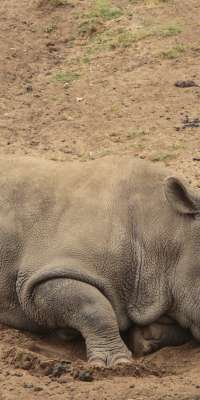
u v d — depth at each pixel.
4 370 9.84
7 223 11.29
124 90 18.92
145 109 18.12
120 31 21.28
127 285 10.94
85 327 10.62
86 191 11.27
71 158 16.27
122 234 10.94
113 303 10.89
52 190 11.39
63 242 10.96
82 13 22.12
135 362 10.21
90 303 10.64
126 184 11.20
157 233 10.91
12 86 19.45
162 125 17.47
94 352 10.49
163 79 19.23
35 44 21.14
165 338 10.95
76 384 9.43
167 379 9.66
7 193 11.47
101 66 20.11
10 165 11.83
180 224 10.87
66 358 10.73
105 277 10.84
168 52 20.17
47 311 10.87
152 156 16.27
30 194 11.41
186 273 10.76
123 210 11.05
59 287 10.74
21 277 11.03
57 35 21.53
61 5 22.48
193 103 18.30
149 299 10.90
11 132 17.38
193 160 16.11
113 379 9.66
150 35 21.00
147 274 10.91
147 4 22.25
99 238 10.93
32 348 10.80
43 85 19.48
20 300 11.10
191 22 21.48
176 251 10.86
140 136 17.08
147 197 11.09
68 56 20.72
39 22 21.95
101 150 16.61
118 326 10.91
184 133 17.16
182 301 10.80
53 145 16.86
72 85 19.39
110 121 17.75
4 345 10.66
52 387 9.34
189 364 10.37
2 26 21.69
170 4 22.22
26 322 11.24
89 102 18.56
